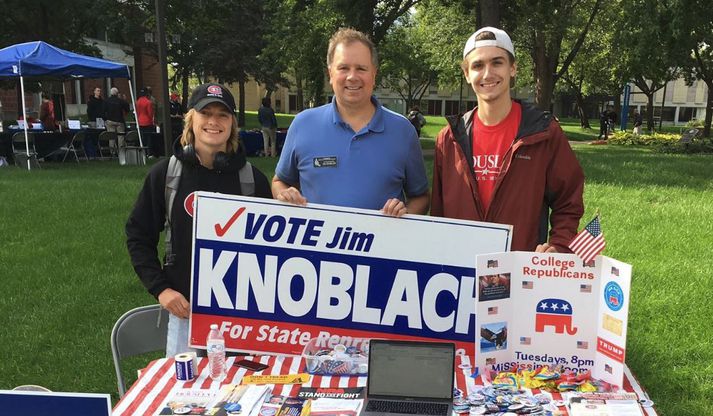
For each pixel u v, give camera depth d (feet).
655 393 10.89
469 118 8.54
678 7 34.60
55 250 19.31
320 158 8.40
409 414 5.72
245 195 8.36
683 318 13.66
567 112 226.17
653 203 25.91
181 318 8.18
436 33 91.97
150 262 8.20
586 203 25.16
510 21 51.44
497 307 6.63
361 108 8.38
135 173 36.35
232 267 7.68
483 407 5.92
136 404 6.18
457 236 7.50
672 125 205.57
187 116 8.22
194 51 85.35
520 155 7.99
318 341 7.70
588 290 6.44
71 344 13.23
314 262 7.64
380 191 8.34
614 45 58.49
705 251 18.40
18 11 62.39
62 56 38.34
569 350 6.61
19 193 27.55
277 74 91.56
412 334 7.68
